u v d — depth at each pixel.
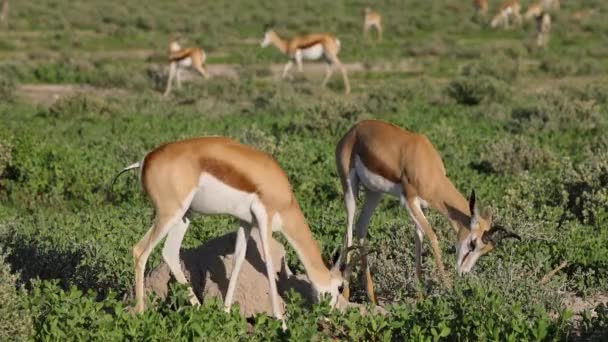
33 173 37.28
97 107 56.06
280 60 89.06
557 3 130.00
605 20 116.69
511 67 75.06
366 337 21.00
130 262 25.52
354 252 25.06
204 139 21.16
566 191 33.09
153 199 21.03
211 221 30.59
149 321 19.84
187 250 23.75
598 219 30.75
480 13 123.94
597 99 62.34
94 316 20.05
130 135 48.53
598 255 26.95
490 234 22.81
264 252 21.16
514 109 55.75
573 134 49.38
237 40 103.50
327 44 71.81
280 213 21.31
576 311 24.02
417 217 23.88
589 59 83.62
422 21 117.25
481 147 43.88
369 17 102.69
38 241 27.06
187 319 20.09
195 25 112.19
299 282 23.22
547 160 40.81
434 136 46.78
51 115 55.97
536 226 28.19
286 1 143.12
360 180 25.27
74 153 40.81
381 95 60.69
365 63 83.25
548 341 19.84
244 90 68.06
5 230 27.31
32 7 123.50
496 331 19.48
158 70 75.56
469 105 61.19
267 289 22.56
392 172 24.22
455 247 25.92
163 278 22.67
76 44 97.12
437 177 23.75
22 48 93.62
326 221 30.91
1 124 51.78
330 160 40.69
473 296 21.08
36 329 20.16
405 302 23.42
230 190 20.81
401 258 25.78
